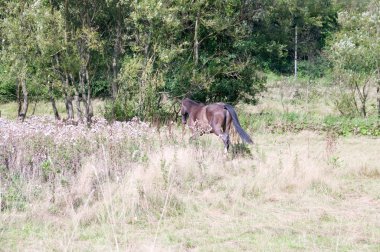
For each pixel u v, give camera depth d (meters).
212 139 16.41
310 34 53.84
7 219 8.93
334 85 34.31
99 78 29.78
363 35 25.78
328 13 56.28
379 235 8.60
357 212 10.05
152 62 22.27
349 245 8.07
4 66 22.47
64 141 12.68
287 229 8.89
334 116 25.25
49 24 20.11
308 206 10.42
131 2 21.52
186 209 9.94
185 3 23.78
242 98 27.50
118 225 8.95
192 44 26.19
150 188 10.30
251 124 22.20
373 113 26.59
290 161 13.36
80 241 8.23
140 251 7.74
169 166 11.91
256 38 31.45
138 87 22.28
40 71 20.67
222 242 8.27
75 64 20.45
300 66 50.88
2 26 20.50
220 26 25.30
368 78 25.83
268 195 11.08
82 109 27.97
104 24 24.00
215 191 11.28
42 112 28.67
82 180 10.77
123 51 23.28
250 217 9.62
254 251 7.82
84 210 9.23
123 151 12.88
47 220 9.09
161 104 24.66
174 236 8.48
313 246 8.02
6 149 12.17
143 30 22.41
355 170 13.48
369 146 18.52
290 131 21.56
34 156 12.02
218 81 26.20
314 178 12.03
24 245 8.01
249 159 14.30
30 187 10.27
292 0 46.84
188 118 15.74
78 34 20.52
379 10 26.88
